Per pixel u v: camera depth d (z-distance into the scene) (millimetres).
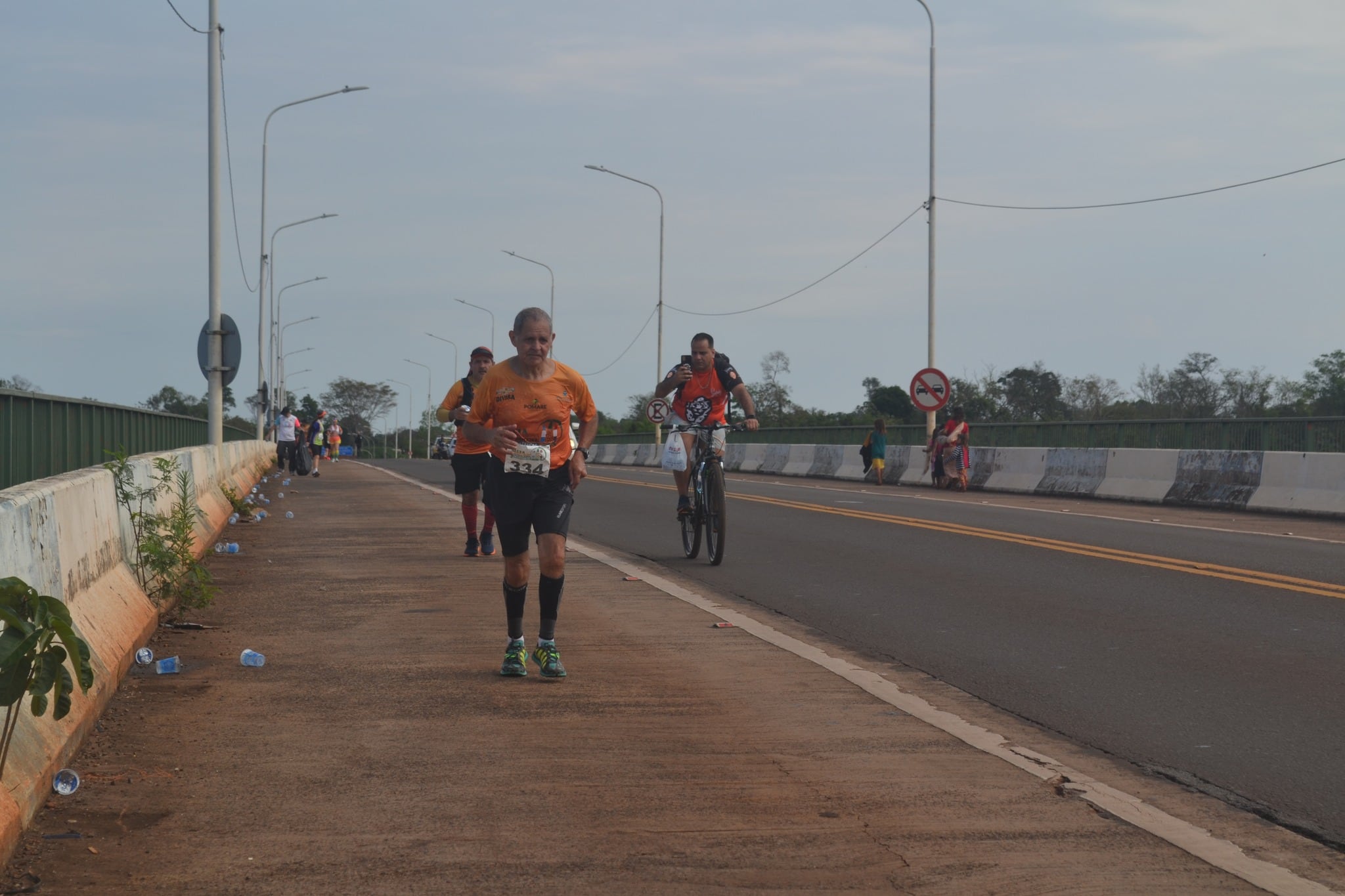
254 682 6773
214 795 4848
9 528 5008
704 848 4328
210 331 19562
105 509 7266
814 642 8203
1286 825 4672
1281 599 9773
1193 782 5188
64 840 4328
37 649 4102
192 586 8953
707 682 6879
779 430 42625
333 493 24312
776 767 5297
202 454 14844
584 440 7129
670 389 12227
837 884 4023
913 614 9234
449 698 6461
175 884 3979
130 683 6676
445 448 63750
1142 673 7223
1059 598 9945
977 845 4379
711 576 11328
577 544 14109
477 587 10391
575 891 3947
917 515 17688
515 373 6969
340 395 171000
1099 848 4355
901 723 6020
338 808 4715
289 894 3906
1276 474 19109
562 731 5832
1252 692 6766
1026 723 6152
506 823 4562
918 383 28516
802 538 14477
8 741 4145
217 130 19688
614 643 8008
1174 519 17594
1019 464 25703
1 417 10031
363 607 9367
